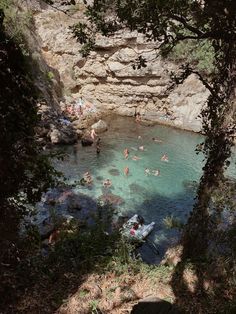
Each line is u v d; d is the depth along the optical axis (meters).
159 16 9.84
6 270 9.08
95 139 24.70
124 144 24.47
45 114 24.97
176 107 27.28
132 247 11.48
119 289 9.05
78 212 16.95
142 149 23.88
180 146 24.73
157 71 26.80
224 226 11.85
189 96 26.73
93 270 9.78
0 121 7.18
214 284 9.31
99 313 8.43
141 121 27.92
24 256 9.62
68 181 19.59
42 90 25.92
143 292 9.21
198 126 26.41
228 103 10.43
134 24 10.10
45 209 16.62
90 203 17.86
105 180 20.16
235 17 9.50
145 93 27.89
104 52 27.77
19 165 7.72
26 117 7.47
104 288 9.21
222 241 10.84
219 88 11.50
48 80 27.09
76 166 21.34
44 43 29.05
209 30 10.38
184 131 26.84
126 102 28.61
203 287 9.25
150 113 28.11
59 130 24.05
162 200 18.86
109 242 11.07
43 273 9.66
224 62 11.21
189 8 9.91
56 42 28.91
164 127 27.39
